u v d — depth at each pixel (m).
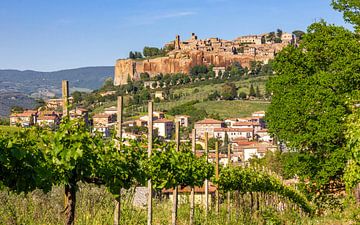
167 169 15.04
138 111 171.62
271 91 31.09
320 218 31.36
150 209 14.28
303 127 28.80
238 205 25.50
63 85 9.77
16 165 8.60
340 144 28.33
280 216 30.67
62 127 9.41
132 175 11.56
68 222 9.69
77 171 9.69
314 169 29.53
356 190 26.53
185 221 18.44
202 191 30.45
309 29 30.78
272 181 32.56
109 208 15.12
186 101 192.50
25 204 14.12
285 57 30.89
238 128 157.50
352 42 28.88
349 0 29.91
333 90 28.55
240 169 26.41
